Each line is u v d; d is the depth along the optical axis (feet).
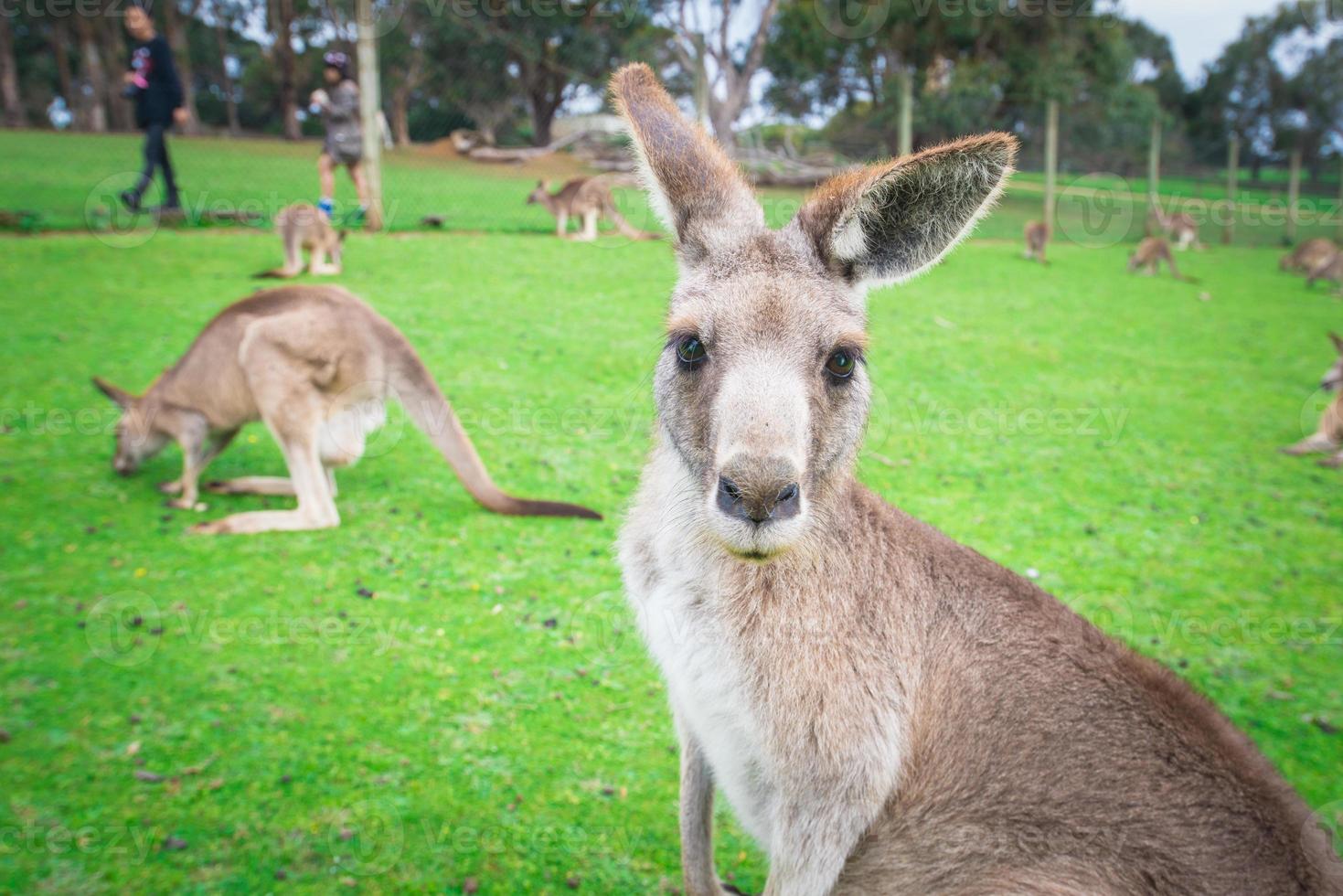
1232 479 23.17
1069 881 7.57
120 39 125.39
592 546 17.24
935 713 8.70
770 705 8.43
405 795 10.98
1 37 121.90
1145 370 32.63
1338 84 130.52
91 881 9.49
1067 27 86.17
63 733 11.46
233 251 35.19
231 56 137.08
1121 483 22.24
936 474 21.72
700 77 46.16
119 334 25.58
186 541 16.53
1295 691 14.08
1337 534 20.16
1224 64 136.56
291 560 16.12
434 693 12.80
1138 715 8.14
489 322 29.48
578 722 12.49
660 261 40.50
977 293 43.34
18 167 57.36
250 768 11.18
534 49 71.15
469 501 18.98
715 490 7.73
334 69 40.96
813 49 78.07
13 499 17.53
